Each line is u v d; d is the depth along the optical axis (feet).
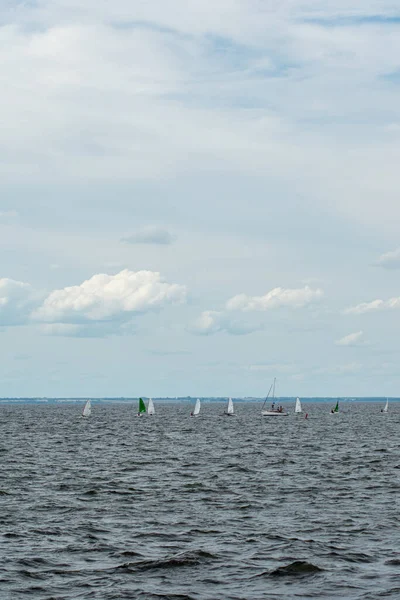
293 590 97.45
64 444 370.53
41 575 104.68
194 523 143.54
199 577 103.96
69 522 143.95
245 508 161.07
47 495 179.42
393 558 113.91
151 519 147.84
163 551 119.65
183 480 209.97
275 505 165.17
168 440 405.18
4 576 103.71
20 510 157.58
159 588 98.58
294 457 288.92
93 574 105.29
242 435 457.27
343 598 93.40
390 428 565.12
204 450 328.29
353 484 201.16
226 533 133.90
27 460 274.36
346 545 123.44
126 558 114.73
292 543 125.08
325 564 110.52
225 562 112.06
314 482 205.57
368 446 357.61
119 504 166.30
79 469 240.94
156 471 234.79
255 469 240.73
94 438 425.28
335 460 274.57
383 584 99.40
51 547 121.70
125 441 396.37
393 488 193.06
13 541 126.21
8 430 526.16
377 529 137.08
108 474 225.35
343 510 158.40
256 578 103.24
